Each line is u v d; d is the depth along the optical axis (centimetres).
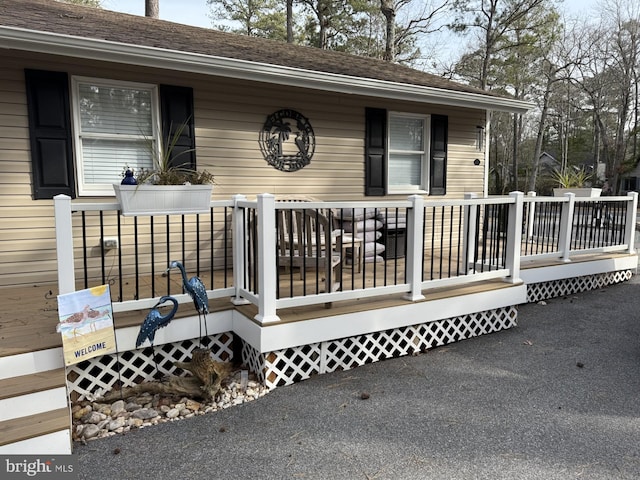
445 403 288
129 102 445
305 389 311
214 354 345
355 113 579
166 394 297
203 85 475
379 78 552
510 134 3108
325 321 327
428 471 216
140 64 397
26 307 339
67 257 268
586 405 283
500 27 1922
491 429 255
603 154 3127
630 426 257
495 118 2916
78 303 259
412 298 369
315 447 238
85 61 415
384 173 610
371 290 349
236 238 340
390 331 368
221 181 495
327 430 256
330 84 498
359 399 295
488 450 234
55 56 402
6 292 386
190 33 594
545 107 2216
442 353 379
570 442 241
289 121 532
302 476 213
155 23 628
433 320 382
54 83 403
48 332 281
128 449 238
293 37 1911
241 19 1975
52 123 405
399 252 591
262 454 232
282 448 238
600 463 221
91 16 551
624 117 2416
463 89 638
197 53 412
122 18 602
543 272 535
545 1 1880
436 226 666
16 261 406
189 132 469
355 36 1884
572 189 764
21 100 395
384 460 226
